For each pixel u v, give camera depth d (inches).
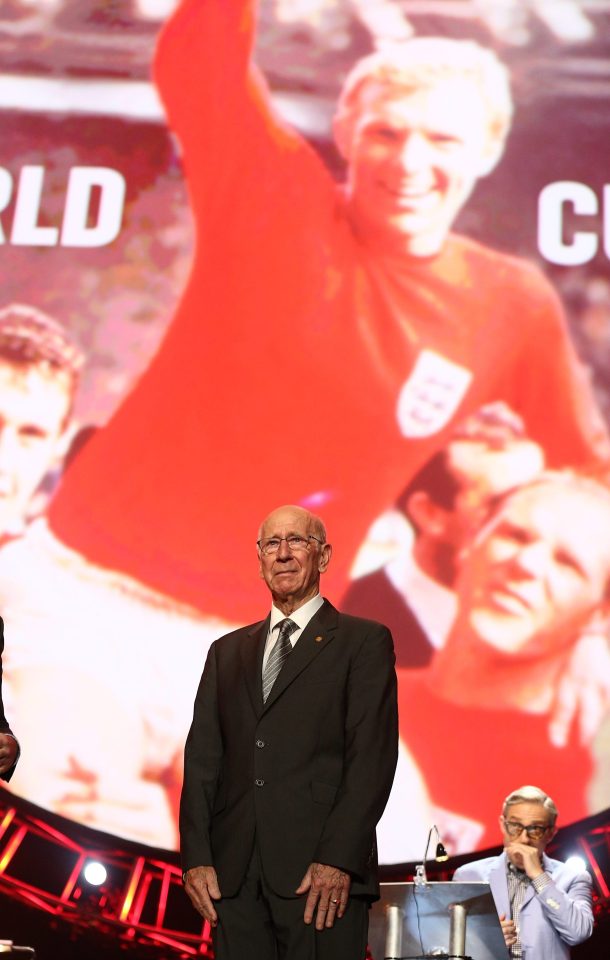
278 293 268.8
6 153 284.2
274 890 117.4
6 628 254.1
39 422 266.1
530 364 260.2
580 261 266.5
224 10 288.4
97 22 291.4
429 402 259.0
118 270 274.4
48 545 259.1
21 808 243.8
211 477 259.6
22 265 276.2
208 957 237.9
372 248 269.7
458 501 252.7
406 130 276.4
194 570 255.1
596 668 241.9
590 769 237.0
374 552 251.4
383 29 283.4
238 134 280.2
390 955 139.1
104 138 283.7
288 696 125.3
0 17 293.3
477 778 237.9
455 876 188.4
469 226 270.1
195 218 275.9
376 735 122.5
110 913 239.0
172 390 265.7
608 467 253.1
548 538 249.1
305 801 120.7
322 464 257.4
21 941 237.9
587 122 275.7
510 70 279.3
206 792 126.6
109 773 245.3
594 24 281.7
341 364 263.1
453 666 244.1
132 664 251.4
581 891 184.7
